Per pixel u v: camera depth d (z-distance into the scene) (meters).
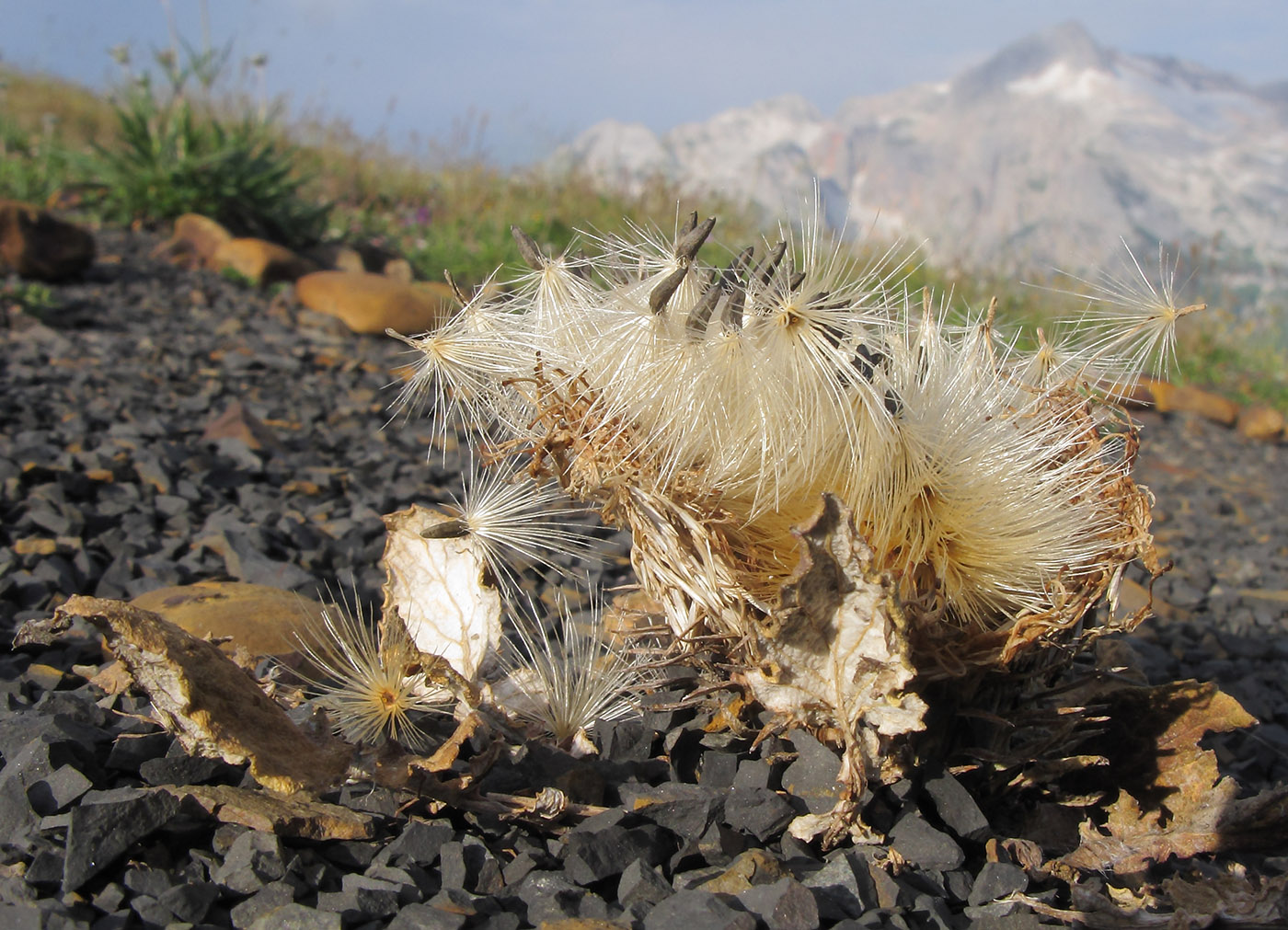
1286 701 0.25
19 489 0.28
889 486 0.15
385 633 0.17
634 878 0.14
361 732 0.17
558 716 0.17
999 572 0.15
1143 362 0.17
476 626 0.17
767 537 0.15
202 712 0.13
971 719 0.16
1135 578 0.36
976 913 0.14
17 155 0.87
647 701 0.17
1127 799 0.16
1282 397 0.87
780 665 0.14
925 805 0.15
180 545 0.27
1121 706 0.17
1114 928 0.13
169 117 0.78
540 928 0.13
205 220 0.68
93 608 0.13
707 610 0.15
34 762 0.15
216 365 0.48
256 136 0.85
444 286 0.69
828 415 0.14
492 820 0.15
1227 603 0.34
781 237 0.15
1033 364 0.18
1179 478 0.58
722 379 0.14
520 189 1.01
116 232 0.71
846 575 0.13
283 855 0.14
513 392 0.16
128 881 0.13
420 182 1.07
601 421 0.15
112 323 0.52
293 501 0.32
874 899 0.14
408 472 0.37
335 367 0.51
